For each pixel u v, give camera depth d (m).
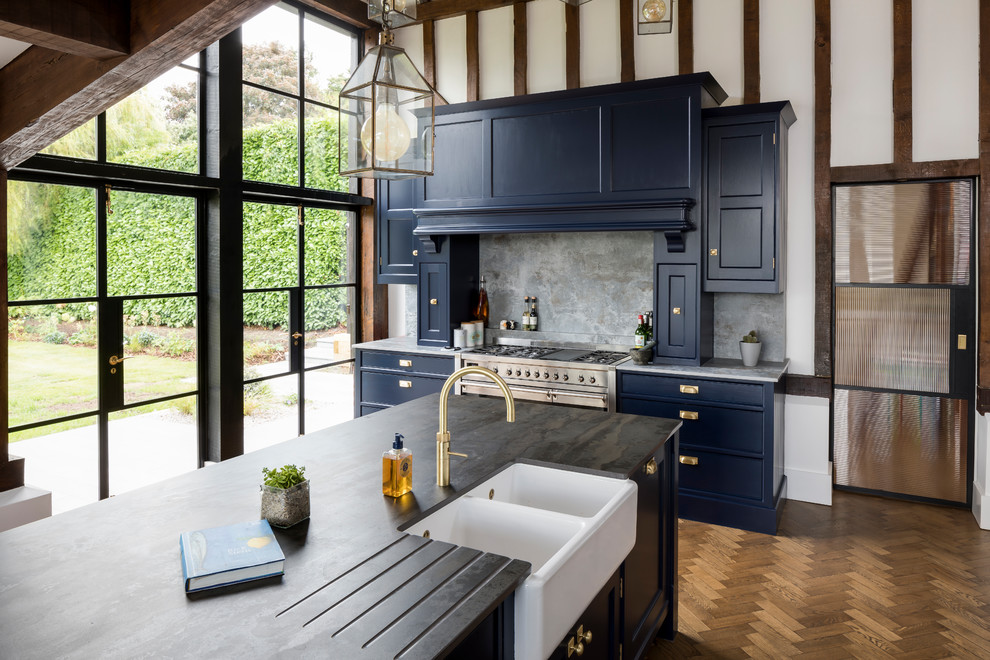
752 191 4.41
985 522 4.26
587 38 5.30
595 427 3.00
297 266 5.61
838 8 4.62
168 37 2.29
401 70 2.07
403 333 6.34
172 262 4.67
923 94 4.44
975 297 4.49
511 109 5.01
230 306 4.91
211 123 4.76
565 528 2.01
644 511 2.67
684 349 4.63
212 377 4.90
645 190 4.59
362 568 1.65
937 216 4.55
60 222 4.05
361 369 5.75
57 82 2.68
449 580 1.58
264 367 5.38
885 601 3.38
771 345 4.86
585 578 1.86
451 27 5.82
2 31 2.13
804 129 4.74
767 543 4.11
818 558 3.89
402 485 2.15
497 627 1.64
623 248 5.30
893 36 4.48
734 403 4.32
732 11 4.88
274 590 1.53
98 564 1.66
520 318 5.75
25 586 1.54
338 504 2.07
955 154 4.39
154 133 4.48
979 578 3.61
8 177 3.79
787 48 4.75
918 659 2.88
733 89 4.89
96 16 2.28
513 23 5.54
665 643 3.03
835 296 4.89
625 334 5.34
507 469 2.50
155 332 4.59
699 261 4.52
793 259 4.81
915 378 4.71
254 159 5.16
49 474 4.05
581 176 4.78
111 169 4.15
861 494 4.95
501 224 5.05
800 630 3.13
